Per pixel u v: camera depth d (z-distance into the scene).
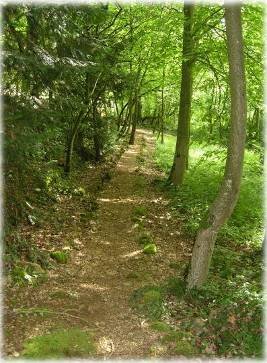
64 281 8.10
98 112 19.47
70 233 10.43
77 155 18.16
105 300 7.60
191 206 13.06
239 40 6.87
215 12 11.60
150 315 7.10
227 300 7.38
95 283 8.24
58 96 9.36
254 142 12.52
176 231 11.64
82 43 10.48
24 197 10.24
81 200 13.09
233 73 6.96
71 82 10.37
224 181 7.45
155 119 39.81
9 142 7.21
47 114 8.06
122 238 10.73
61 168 15.07
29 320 6.55
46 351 5.79
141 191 15.25
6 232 8.41
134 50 17.31
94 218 11.84
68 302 7.31
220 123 12.99
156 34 15.84
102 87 17.03
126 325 6.80
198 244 7.87
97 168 18.12
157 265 9.38
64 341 6.04
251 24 12.24
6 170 8.38
